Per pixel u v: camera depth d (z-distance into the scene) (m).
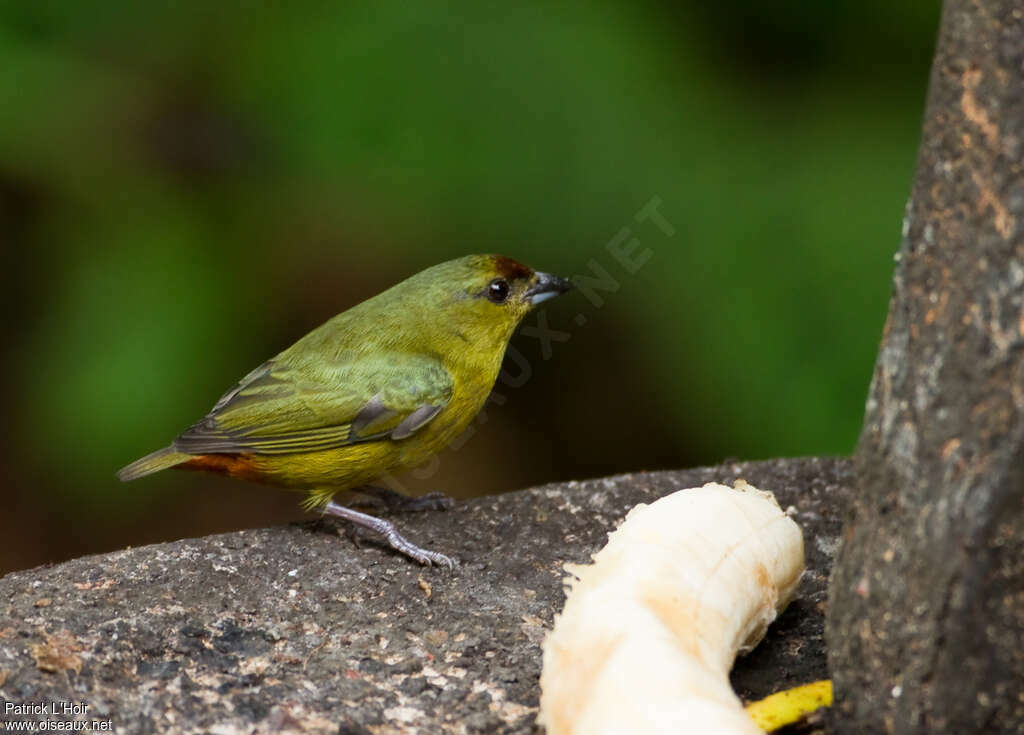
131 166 11.99
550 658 5.56
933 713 4.95
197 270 11.85
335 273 12.62
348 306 12.75
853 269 10.97
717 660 5.62
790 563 6.49
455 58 11.40
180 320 11.65
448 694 6.40
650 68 11.58
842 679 5.37
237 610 7.16
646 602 5.64
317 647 6.84
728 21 12.11
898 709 5.07
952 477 4.82
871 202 11.13
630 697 5.08
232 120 11.84
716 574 5.98
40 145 11.77
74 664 6.31
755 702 6.20
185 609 7.09
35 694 6.05
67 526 13.59
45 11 12.05
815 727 5.82
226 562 7.80
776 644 6.90
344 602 7.41
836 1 12.02
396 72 11.38
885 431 5.14
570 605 5.73
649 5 12.03
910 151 11.34
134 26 12.11
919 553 4.94
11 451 13.34
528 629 7.15
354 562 8.01
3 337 13.49
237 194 12.06
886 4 11.97
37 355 11.92
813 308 11.02
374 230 11.70
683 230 11.23
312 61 11.52
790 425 10.99
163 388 11.46
